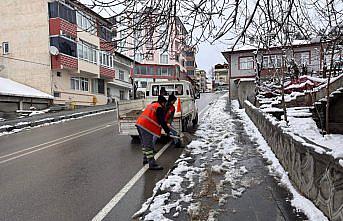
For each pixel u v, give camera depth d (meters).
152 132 7.25
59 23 29.42
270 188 5.55
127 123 10.77
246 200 5.04
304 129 10.53
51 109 26.81
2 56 30.64
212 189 5.64
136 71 50.25
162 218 4.49
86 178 6.70
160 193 5.52
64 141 11.93
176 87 13.53
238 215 4.48
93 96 36.75
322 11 6.07
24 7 30.14
